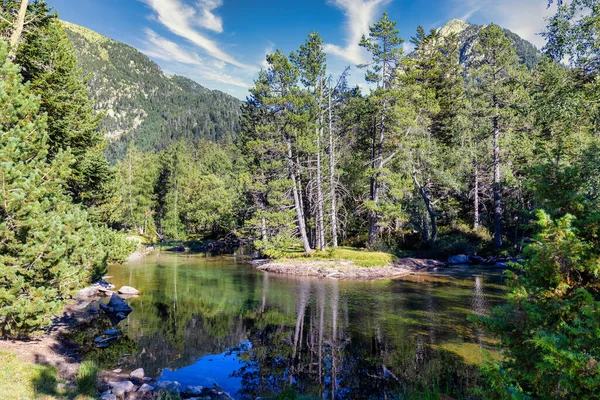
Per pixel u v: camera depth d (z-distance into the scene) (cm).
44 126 1048
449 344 1107
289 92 3030
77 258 1112
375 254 2870
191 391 829
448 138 4212
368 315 1460
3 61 1065
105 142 2469
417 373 903
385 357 1022
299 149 3070
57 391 744
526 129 3147
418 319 1386
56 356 971
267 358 1060
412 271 2583
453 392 785
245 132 3828
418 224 3788
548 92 1411
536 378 439
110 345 1147
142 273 2675
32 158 1040
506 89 3117
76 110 1984
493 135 3353
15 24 1569
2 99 921
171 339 1223
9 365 800
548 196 559
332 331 1273
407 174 3428
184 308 1630
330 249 3058
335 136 3588
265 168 3092
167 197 6228
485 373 459
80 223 1105
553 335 382
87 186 2384
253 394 838
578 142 1428
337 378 910
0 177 792
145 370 972
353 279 2361
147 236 6200
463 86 4378
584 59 1245
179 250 4812
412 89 3297
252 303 1717
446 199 3909
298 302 1725
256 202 3428
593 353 378
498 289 1902
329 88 3334
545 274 483
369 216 3384
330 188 3309
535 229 556
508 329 500
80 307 1566
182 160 6706
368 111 3288
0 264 802
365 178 3600
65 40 2202
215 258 3775
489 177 3606
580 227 493
